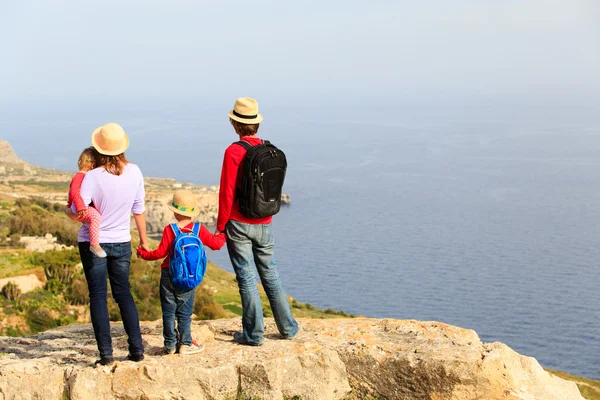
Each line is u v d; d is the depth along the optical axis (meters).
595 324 165.50
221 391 6.68
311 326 8.01
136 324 6.85
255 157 6.91
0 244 59.16
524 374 6.97
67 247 63.38
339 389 6.94
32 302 45.66
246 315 7.29
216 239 7.04
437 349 6.82
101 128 6.74
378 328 7.77
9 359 7.21
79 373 6.62
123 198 6.72
